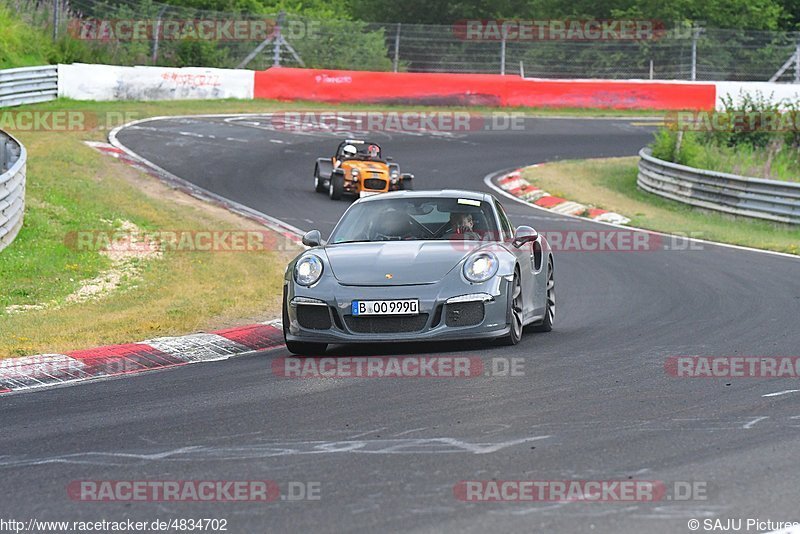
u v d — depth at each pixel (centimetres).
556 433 2109
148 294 4819
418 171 10350
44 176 7831
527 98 15225
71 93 12862
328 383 2761
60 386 2973
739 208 8294
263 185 9025
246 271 5441
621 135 13362
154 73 13512
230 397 2638
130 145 10238
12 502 1739
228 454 2011
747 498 1655
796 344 3288
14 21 14425
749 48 16825
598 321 4028
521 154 11706
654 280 5188
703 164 9962
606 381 2692
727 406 2372
